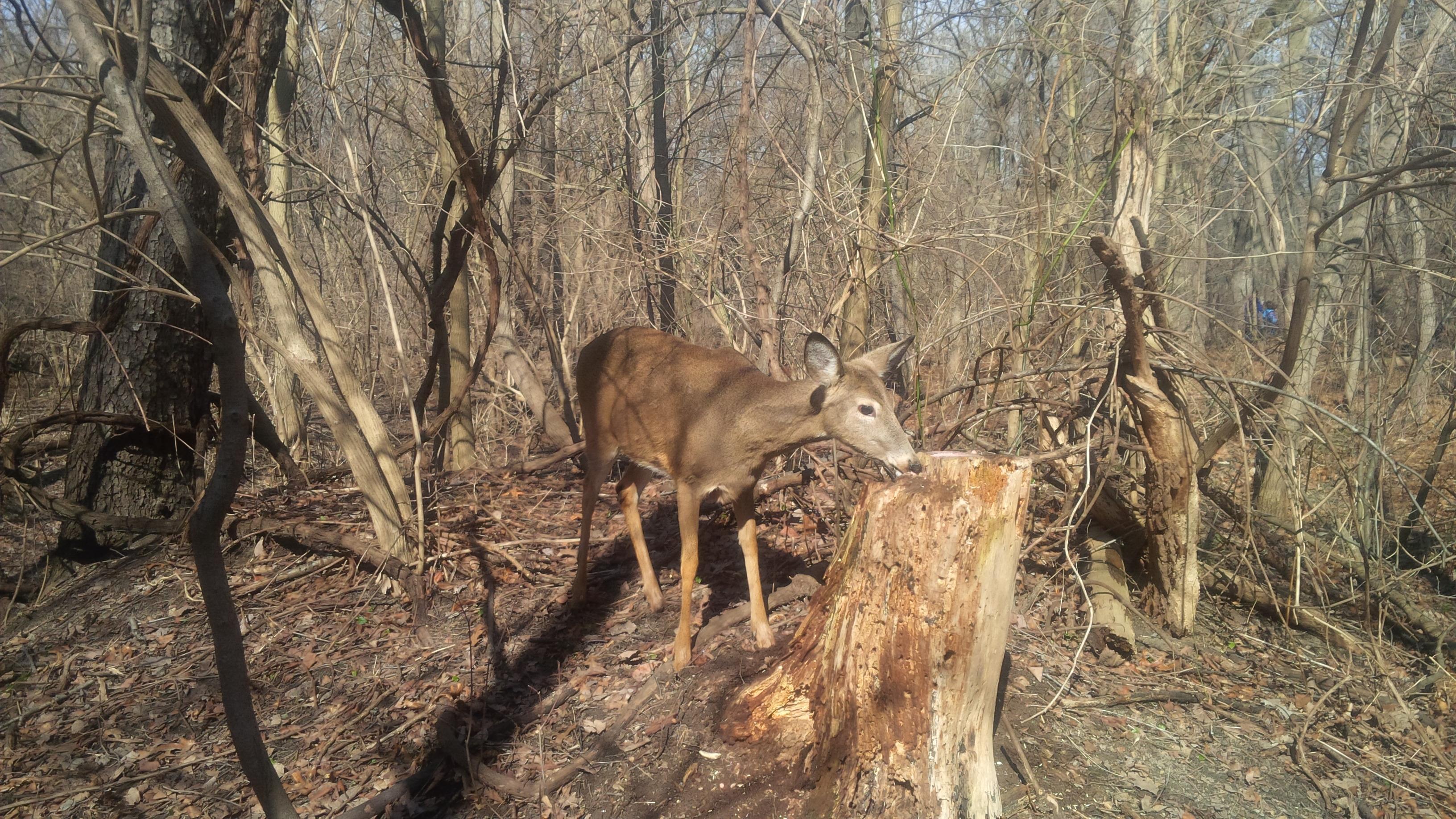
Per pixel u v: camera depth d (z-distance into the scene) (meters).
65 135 9.41
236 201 5.91
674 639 5.44
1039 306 6.50
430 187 7.99
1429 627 6.27
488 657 5.45
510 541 6.77
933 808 3.71
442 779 4.50
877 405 4.95
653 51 9.93
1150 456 5.85
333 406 6.18
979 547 3.53
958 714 3.71
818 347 4.96
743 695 4.50
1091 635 5.56
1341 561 6.93
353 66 7.49
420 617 5.93
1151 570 6.09
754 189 9.25
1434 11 7.37
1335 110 7.34
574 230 10.11
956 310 7.56
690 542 5.12
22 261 9.11
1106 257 5.34
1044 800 4.11
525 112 7.05
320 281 10.10
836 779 3.91
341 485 8.13
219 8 6.53
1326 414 5.30
